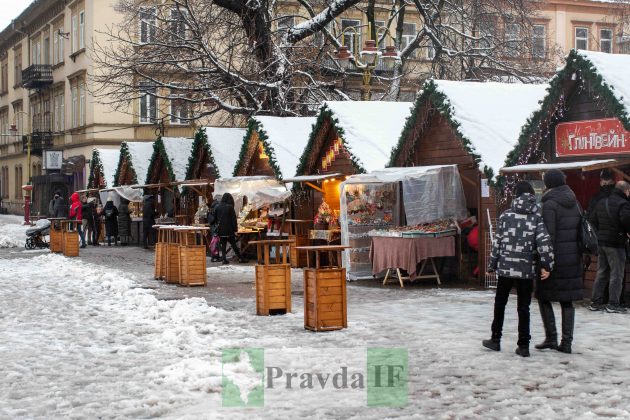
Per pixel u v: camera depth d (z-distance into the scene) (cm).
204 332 1167
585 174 1531
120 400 785
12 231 4416
